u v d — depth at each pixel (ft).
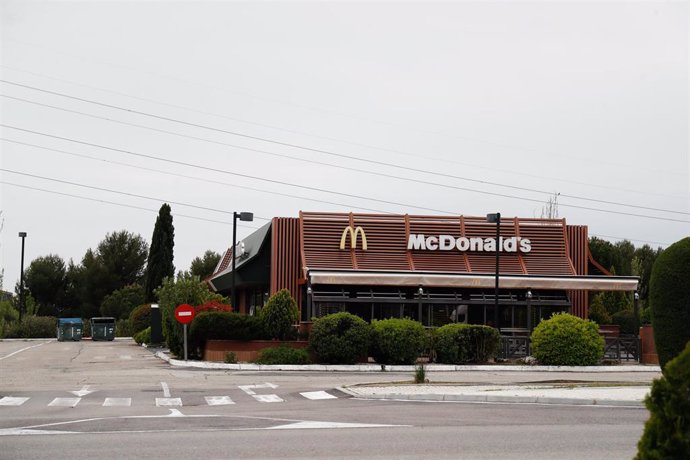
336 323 108.27
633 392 67.67
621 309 180.55
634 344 117.70
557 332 110.01
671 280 66.44
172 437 45.19
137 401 67.72
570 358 109.60
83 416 56.65
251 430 48.16
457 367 107.14
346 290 133.90
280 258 143.54
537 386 75.31
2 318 234.99
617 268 228.63
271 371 103.04
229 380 88.07
